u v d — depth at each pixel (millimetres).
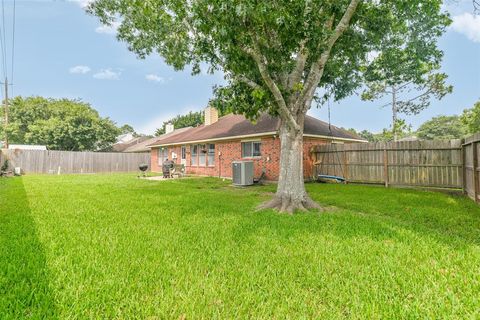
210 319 1934
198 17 4914
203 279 2533
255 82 6723
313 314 2006
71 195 8312
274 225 4621
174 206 6457
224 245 3529
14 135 30672
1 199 7410
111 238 3816
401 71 10656
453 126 41250
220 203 6945
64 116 33156
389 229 4316
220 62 6328
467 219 5168
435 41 9781
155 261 2957
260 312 2021
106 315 1944
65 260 2922
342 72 8930
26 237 3787
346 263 2932
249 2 4086
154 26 7145
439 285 2422
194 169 19266
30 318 1883
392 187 10953
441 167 9836
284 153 6625
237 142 15367
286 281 2500
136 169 26031
